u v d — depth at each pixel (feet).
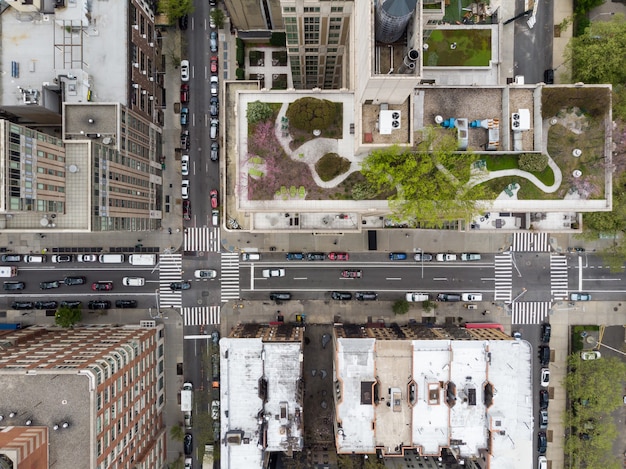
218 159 277.85
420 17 140.36
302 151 185.06
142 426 243.81
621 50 226.58
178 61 274.98
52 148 193.57
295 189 185.26
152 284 278.26
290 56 218.38
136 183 242.78
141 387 242.99
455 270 278.46
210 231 278.46
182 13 261.24
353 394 228.43
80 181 201.57
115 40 222.69
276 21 258.37
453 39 247.50
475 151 189.78
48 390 185.57
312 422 276.62
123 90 224.33
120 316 278.46
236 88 212.02
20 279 275.39
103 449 193.98
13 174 169.58
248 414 231.71
